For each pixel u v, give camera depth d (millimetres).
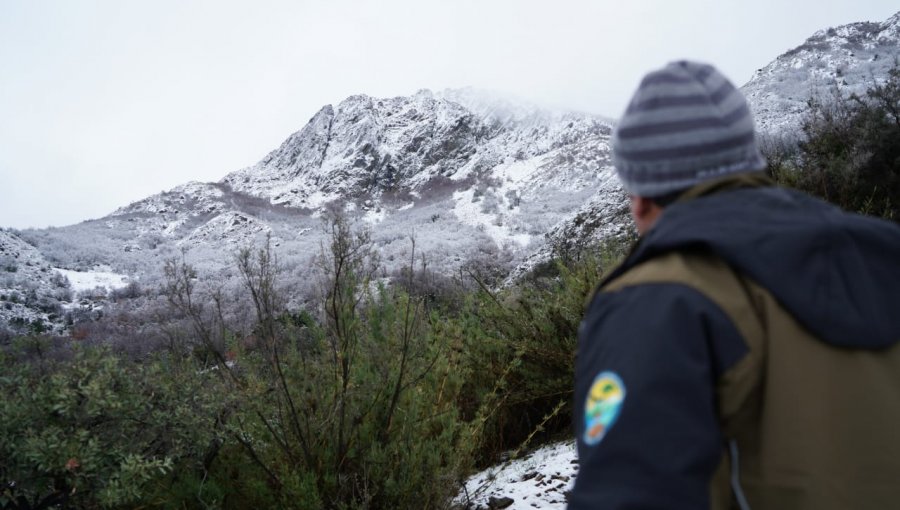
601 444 844
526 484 3547
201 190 181000
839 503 823
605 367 899
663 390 834
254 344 3029
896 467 840
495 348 4645
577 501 846
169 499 2635
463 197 142375
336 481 2834
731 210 956
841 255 898
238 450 2951
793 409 855
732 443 907
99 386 2459
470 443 3303
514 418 4688
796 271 883
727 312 886
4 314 52562
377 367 3291
